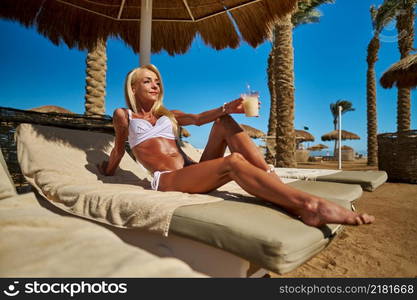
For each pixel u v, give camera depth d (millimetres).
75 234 1417
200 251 1203
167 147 1979
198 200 1380
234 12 3811
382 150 7648
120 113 2061
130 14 3906
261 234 945
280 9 3514
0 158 2281
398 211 3945
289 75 7801
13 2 3213
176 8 3887
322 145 35781
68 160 2326
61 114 3359
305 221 1138
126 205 1395
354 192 1985
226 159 1454
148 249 1332
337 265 2176
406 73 7320
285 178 2652
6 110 2883
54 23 3590
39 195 2090
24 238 1345
